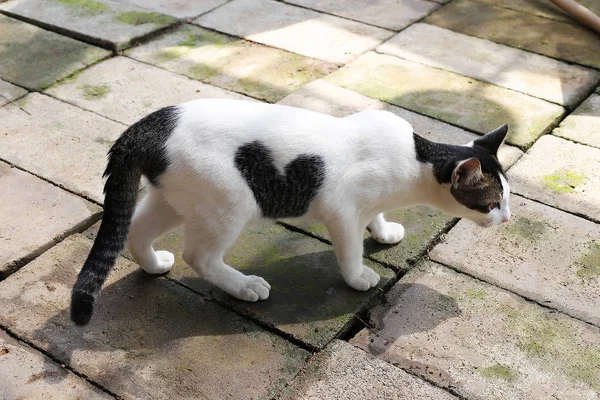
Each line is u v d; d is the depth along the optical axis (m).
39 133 1.78
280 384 1.35
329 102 1.88
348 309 1.45
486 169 1.40
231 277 1.45
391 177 1.40
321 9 2.25
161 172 1.36
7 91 1.90
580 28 2.17
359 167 1.39
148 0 2.28
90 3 2.23
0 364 1.37
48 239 1.55
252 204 1.38
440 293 1.48
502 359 1.39
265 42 2.10
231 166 1.35
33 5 2.21
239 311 1.45
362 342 1.41
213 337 1.41
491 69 2.01
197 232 1.39
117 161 1.36
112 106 1.87
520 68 2.01
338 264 1.52
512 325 1.43
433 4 2.29
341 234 1.42
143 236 1.45
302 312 1.45
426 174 1.40
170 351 1.39
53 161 1.71
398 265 1.52
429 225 1.60
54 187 1.66
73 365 1.37
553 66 2.02
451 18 2.21
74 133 1.79
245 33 2.13
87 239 1.56
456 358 1.39
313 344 1.40
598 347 1.40
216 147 1.35
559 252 1.55
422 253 1.55
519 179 1.69
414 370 1.37
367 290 1.48
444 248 1.56
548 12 2.25
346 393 1.34
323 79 1.96
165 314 1.44
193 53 2.05
